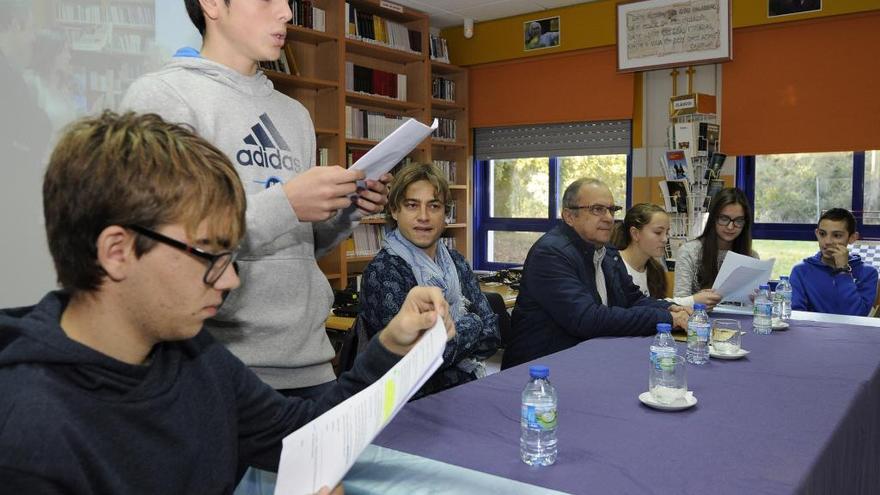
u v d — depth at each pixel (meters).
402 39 5.57
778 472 1.08
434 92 6.04
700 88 5.13
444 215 2.26
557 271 2.45
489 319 2.26
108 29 2.07
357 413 0.92
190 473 0.84
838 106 4.58
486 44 6.11
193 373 0.88
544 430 1.15
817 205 4.92
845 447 1.41
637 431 1.29
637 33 5.26
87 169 0.67
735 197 3.23
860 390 1.63
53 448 0.67
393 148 1.33
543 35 5.77
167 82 1.31
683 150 4.68
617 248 3.26
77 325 0.73
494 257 6.50
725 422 1.35
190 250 0.70
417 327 1.09
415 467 1.06
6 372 0.69
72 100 1.98
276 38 1.42
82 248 0.68
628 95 5.41
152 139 0.71
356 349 2.09
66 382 0.71
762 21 4.76
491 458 1.13
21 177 1.85
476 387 1.58
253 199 1.17
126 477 0.75
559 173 6.08
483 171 6.50
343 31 5.00
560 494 0.97
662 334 1.89
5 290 1.82
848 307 3.39
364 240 5.41
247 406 0.99
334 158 5.12
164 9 2.21
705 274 3.30
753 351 2.11
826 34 4.59
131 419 0.76
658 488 1.01
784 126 4.79
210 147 0.76
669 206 4.79
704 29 4.96
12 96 1.85
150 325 0.74
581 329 2.38
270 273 1.38
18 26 1.88
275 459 1.04
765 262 2.58
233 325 1.36
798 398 1.54
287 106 1.56
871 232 4.73
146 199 0.67
